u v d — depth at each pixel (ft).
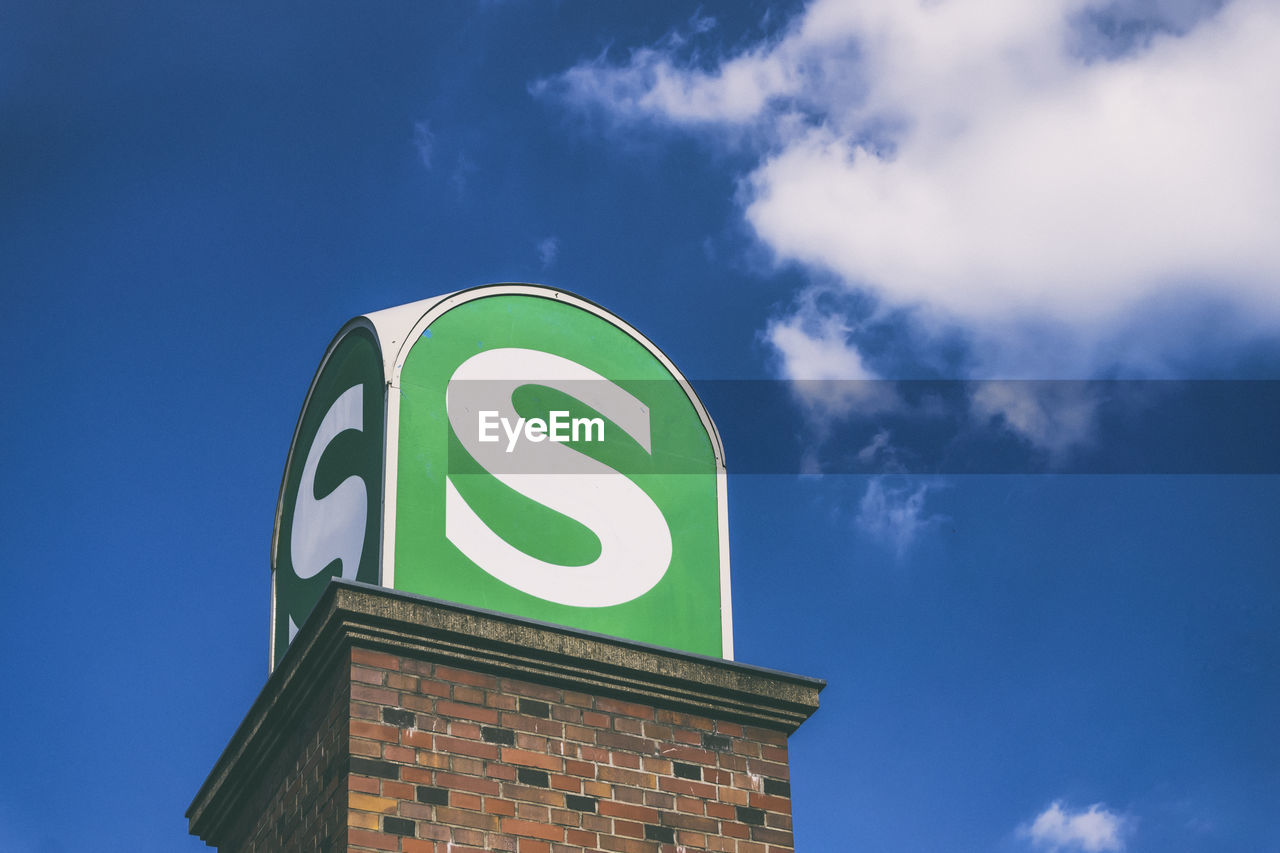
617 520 28.50
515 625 26.30
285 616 30.45
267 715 27.50
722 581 28.81
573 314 30.12
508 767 25.45
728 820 26.55
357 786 24.41
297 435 31.89
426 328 28.76
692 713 27.25
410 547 26.78
